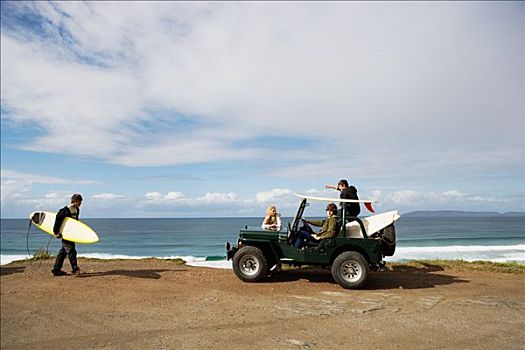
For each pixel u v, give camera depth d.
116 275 9.70
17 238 59.81
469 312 6.32
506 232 55.31
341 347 4.77
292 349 4.71
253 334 5.26
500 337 5.11
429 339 5.04
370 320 5.87
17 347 4.86
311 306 6.70
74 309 6.54
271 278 9.34
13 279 9.16
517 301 7.08
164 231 74.25
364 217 8.79
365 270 8.05
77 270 9.63
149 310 6.46
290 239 8.84
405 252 24.77
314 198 8.64
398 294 7.66
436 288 8.27
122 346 4.86
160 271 10.40
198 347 4.79
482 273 10.18
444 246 32.16
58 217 9.47
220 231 73.50
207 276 9.59
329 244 8.47
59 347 4.84
